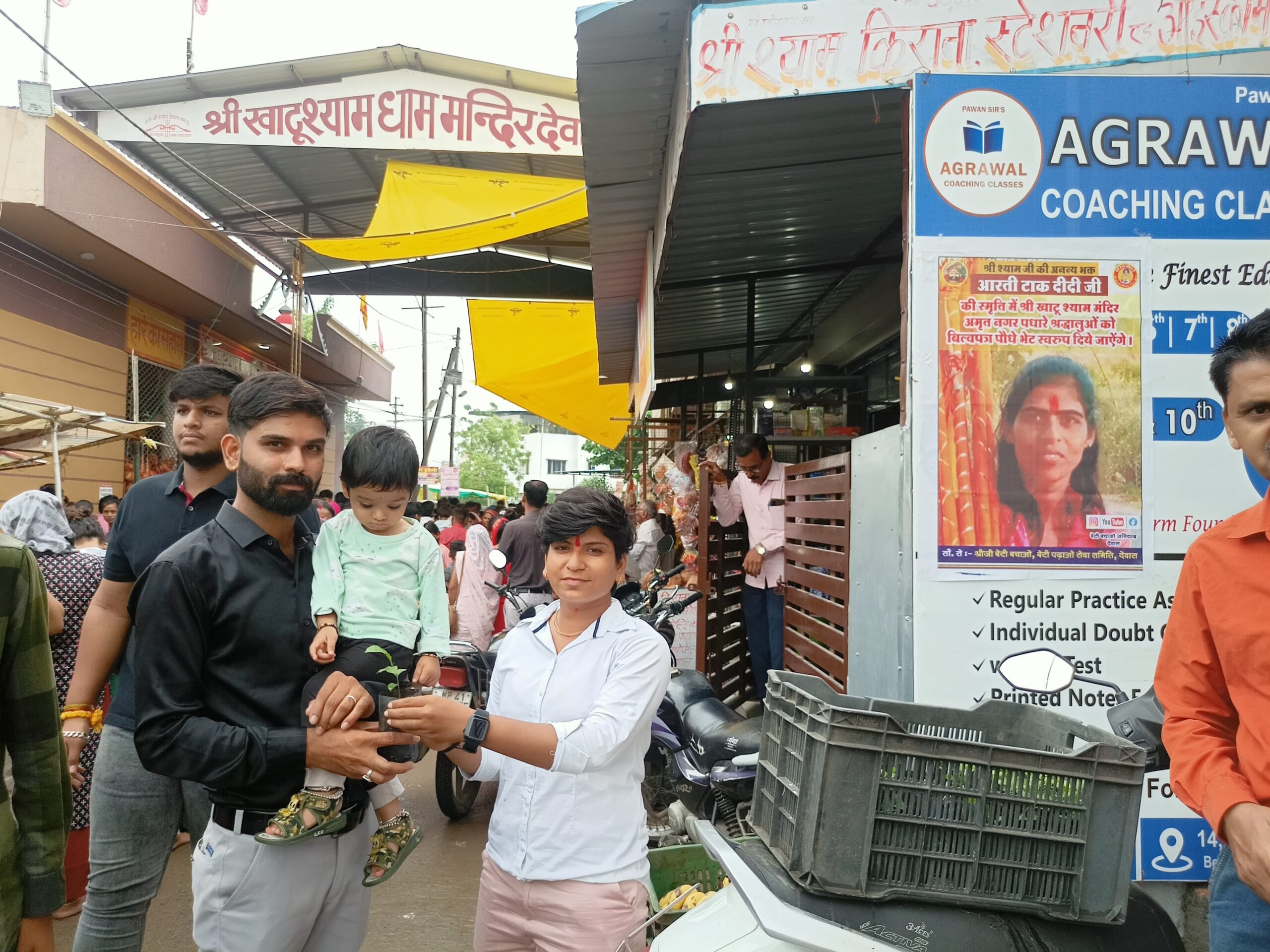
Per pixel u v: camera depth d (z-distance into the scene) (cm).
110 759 262
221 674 196
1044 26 312
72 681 277
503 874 213
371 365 2458
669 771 414
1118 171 312
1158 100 313
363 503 227
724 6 311
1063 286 312
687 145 347
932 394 311
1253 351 167
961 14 312
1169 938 198
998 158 312
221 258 1394
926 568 307
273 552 207
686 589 569
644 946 212
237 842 198
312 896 205
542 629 228
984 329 311
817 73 313
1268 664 166
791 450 873
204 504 281
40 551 378
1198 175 313
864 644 359
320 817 191
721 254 634
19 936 185
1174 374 311
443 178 1190
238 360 1738
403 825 223
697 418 1230
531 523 704
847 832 177
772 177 475
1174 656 187
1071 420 310
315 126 1196
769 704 211
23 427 776
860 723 178
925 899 177
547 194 1202
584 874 204
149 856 265
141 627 189
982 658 306
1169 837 307
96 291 1213
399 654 213
